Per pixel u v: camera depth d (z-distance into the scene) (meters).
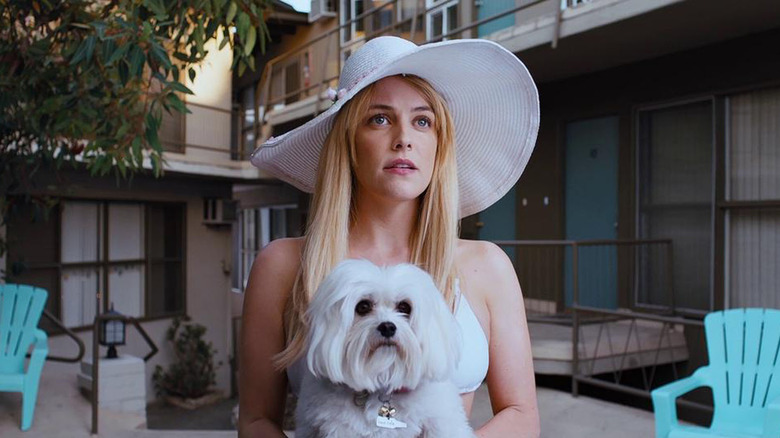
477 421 4.97
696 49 6.22
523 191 8.11
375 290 1.21
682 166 6.46
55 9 3.83
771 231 5.74
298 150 1.69
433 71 1.53
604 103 7.12
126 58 3.04
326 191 1.48
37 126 4.07
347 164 1.49
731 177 6.01
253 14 3.32
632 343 6.00
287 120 10.45
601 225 7.25
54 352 8.70
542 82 7.77
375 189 1.45
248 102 14.54
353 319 1.21
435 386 1.28
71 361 6.04
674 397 3.63
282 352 1.40
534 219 7.95
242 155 11.38
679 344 6.25
